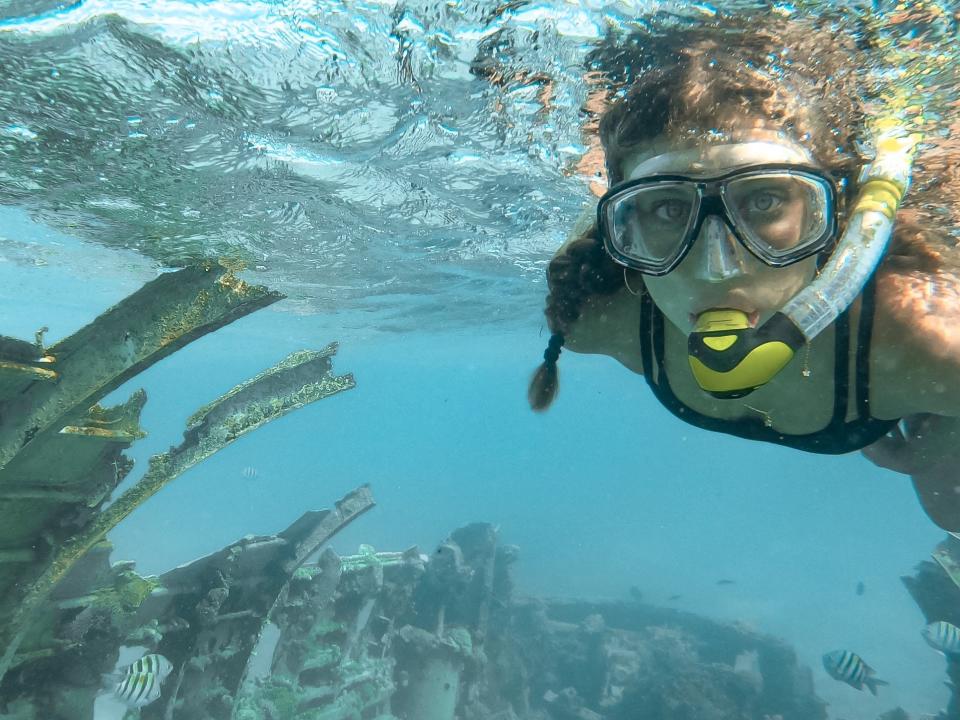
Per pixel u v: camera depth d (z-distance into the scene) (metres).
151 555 11.18
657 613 4.55
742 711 3.43
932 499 0.80
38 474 1.24
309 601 2.29
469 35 1.19
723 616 8.30
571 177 1.91
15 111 1.46
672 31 1.07
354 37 1.20
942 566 2.11
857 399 0.59
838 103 0.55
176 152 1.69
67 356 1.16
